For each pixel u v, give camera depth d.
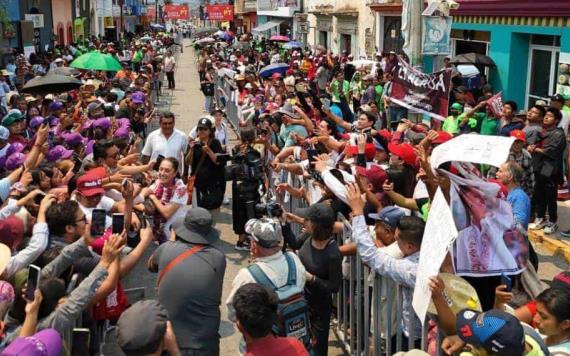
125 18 66.44
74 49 28.02
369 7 25.16
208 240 4.61
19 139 9.03
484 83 15.02
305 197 7.11
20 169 6.64
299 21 35.88
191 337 4.39
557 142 8.64
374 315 4.86
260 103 13.60
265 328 3.61
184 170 8.91
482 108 10.62
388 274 4.42
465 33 16.86
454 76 13.86
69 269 4.65
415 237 4.43
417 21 9.62
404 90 8.98
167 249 4.61
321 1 31.95
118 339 3.27
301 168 7.50
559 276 3.79
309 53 29.56
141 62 27.80
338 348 6.02
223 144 10.81
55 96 12.80
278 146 9.87
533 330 3.28
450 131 10.54
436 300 3.48
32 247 4.68
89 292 4.04
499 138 3.77
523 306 3.95
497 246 4.08
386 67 17.25
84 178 6.02
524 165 7.72
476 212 4.08
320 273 4.91
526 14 13.68
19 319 4.06
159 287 4.52
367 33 25.89
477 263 4.07
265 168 9.81
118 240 4.30
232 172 8.38
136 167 7.35
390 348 4.65
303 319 4.37
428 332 4.08
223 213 10.50
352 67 20.30
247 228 4.48
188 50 70.25
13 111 9.09
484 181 4.25
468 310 3.10
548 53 13.90
